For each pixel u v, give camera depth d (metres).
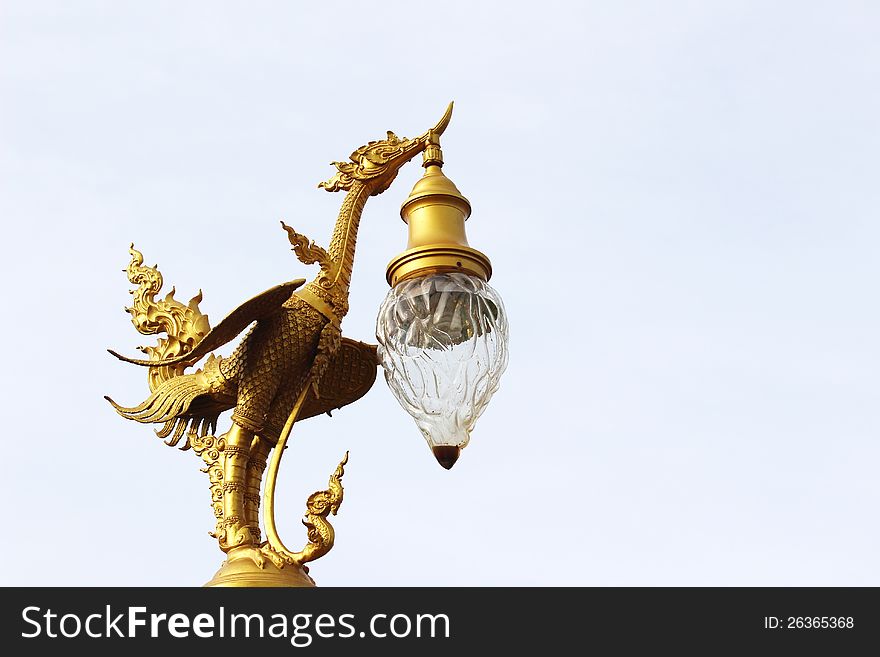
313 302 7.50
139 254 8.20
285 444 7.23
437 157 7.88
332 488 7.10
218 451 7.41
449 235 7.43
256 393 7.39
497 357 7.21
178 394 7.66
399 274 7.37
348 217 7.88
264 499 7.09
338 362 7.90
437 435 7.02
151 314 8.02
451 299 7.14
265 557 7.01
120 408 7.70
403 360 7.13
